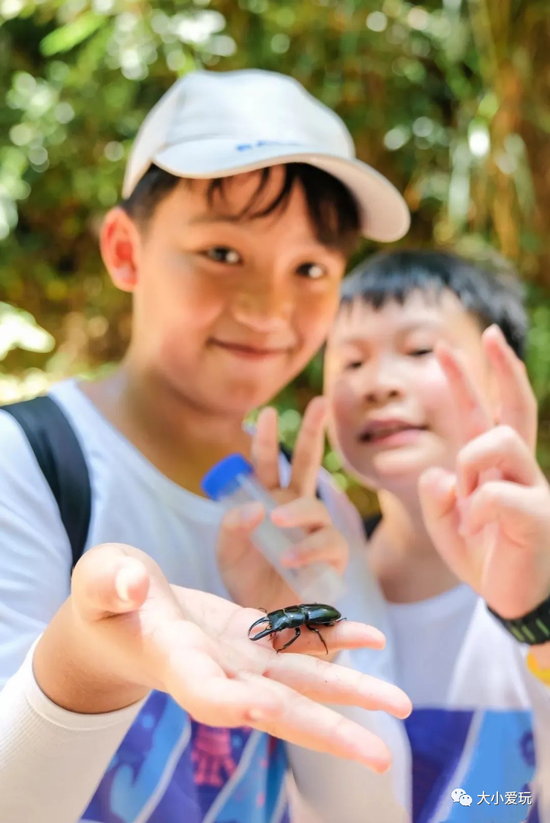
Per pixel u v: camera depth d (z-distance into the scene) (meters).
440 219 1.18
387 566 0.49
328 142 0.47
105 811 0.36
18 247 1.27
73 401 0.43
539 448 1.09
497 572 0.37
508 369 0.40
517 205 1.14
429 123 1.12
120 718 0.28
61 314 1.29
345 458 0.50
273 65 1.09
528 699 0.42
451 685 0.44
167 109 0.47
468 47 1.08
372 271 0.51
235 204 0.42
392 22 1.07
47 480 0.39
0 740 0.28
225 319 0.43
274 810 0.40
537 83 1.14
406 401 0.46
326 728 0.22
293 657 0.27
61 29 1.07
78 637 0.26
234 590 0.42
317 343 0.48
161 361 0.45
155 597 0.25
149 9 1.04
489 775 0.41
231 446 0.50
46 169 1.18
